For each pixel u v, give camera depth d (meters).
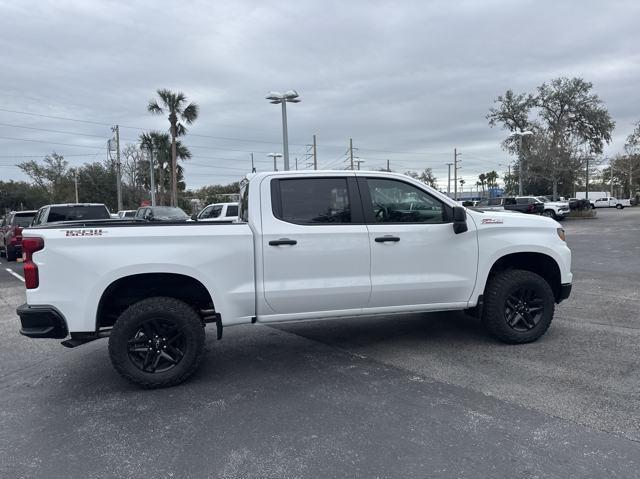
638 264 11.94
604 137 47.53
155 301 4.49
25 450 3.44
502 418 3.69
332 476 3.00
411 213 5.17
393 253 5.01
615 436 3.38
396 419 3.74
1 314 8.29
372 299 5.00
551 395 4.08
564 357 5.01
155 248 4.42
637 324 6.23
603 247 16.20
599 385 4.25
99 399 4.35
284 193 4.85
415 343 5.69
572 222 34.06
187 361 4.55
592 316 6.69
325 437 3.50
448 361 5.02
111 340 4.40
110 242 4.36
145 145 46.44
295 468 3.10
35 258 4.29
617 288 8.75
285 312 4.80
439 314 7.03
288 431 3.61
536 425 3.57
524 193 54.47
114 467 3.18
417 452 3.25
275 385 4.55
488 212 5.53
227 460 3.23
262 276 4.70
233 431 3.64
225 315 4.64
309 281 4.80
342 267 4.87
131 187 64.12
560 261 5.59
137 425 3.79
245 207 5.21
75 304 4.30
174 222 4.74
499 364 4.87
